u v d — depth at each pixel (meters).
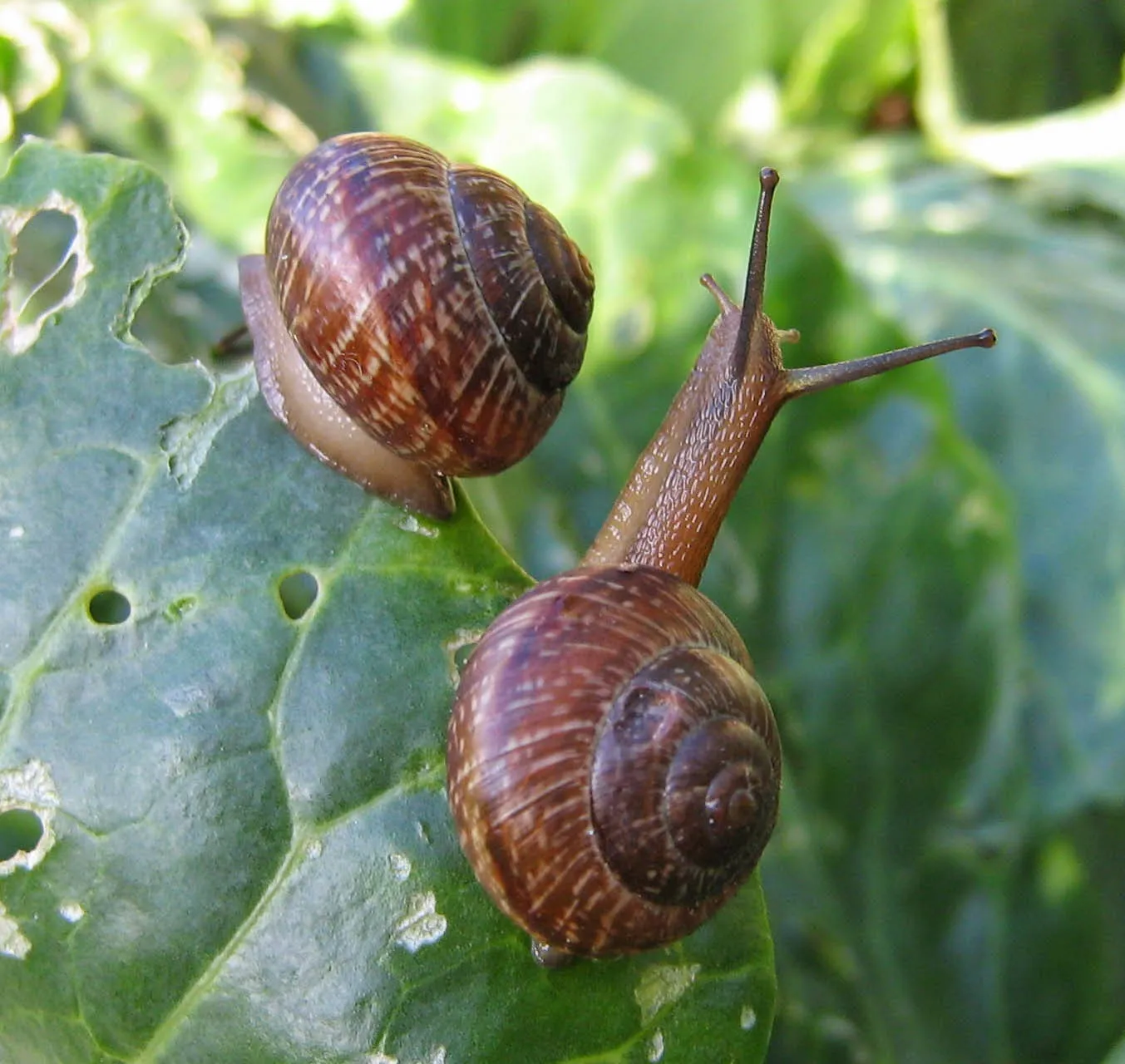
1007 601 0.12
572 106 0.11
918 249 0.15
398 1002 0.07
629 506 0.09
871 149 0.17
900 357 0.09
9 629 0.07
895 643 0.12
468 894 0.07
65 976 0.06
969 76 0.18
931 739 0.12
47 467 0.07
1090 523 0.13
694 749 0.07
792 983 0.11
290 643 0.07
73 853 0.06
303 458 0.07
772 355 0.09
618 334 0.11
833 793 0.12
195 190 0.11
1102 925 0.13
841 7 0.17
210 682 0.07
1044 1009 0.12
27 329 0.07
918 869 0.12
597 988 0.07
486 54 0.15
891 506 0.12
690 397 0.09
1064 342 0.14
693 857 0.07
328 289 0.07
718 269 0.11
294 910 0.07
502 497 0.11
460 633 0.07
